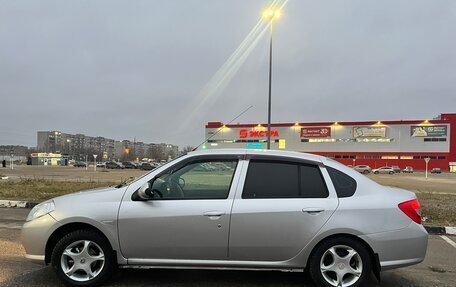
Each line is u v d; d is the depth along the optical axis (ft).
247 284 16.08
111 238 15.08
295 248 14.87
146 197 15.20
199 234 14.93
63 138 478.59
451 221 32.73
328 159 16.33
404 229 15.02
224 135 290.15
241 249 14.94
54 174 138.51
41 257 15.39
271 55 84.07
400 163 268.82
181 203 15.19
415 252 15.10
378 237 14.79
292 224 14.84
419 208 15.72
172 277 16.79
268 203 15.05
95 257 15.23
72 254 15.19
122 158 485.15
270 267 14.99
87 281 15.14
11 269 17.75
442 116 264.11
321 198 15.23
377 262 14.84
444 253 23.11
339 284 14.74
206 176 15.74
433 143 263.29
